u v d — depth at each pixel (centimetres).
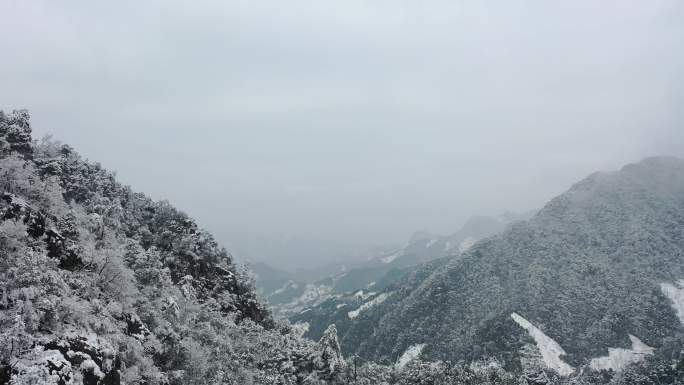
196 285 6259
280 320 9194
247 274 8400
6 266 2259
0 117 3775
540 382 10500
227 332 5666
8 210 2666
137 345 2977
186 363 3784
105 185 6106
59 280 2438
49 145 5572
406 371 10000
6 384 1769
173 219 7069
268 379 5600
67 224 3247
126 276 3378
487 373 10719
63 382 1952
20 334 1925
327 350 7194
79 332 2350
